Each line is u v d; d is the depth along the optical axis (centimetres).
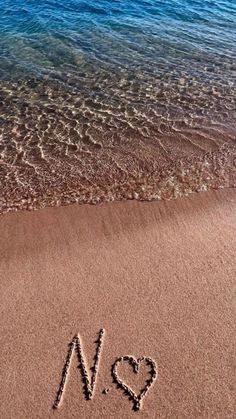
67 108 1308
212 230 894
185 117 1283
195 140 1184
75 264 817
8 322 712
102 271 802
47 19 1925
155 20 1977
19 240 866
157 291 762
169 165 1090
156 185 1023
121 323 711
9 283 779
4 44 1678
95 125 1233
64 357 667
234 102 1363
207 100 1370
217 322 709
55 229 895
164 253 838
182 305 737
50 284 777
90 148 1141
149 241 867
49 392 624
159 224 910
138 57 1625
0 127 1208
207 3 2228
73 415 599
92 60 1589
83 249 849
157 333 695
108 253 840
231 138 1196
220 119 1279
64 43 1706
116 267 810
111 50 1670
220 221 919
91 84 1441
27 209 946
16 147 1134
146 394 618
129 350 673
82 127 1222
